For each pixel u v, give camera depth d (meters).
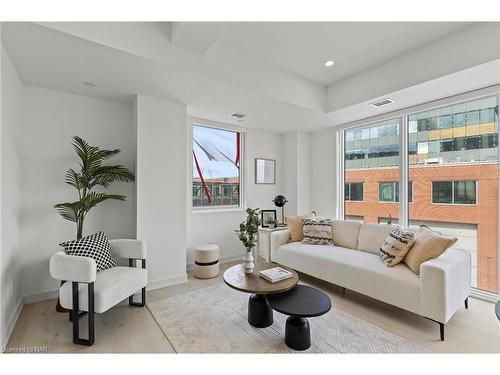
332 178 4.46
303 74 3.18
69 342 1.96
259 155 4.71
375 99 3.00
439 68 2.40
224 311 2.48
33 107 2.65
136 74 2.40
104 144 3.08
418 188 3.32
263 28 2.26
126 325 2.22
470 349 1.89
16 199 2.35
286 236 3.80
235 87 2.69
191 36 2.14
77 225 2.76
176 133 3.21
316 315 1.75
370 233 3.18
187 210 3.86
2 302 1.90
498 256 2.65
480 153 2.79
